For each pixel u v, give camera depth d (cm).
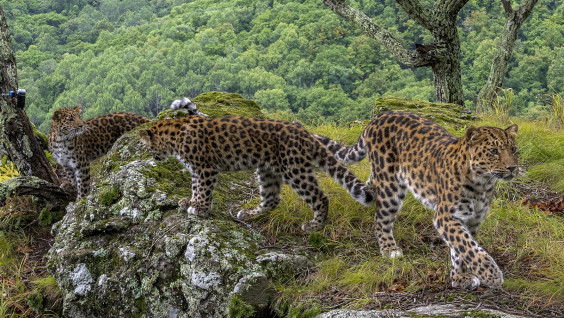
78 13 12900
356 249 550
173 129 585
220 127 571
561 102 1070
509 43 1334
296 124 577
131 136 739
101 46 10694
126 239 578
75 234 596
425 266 503
